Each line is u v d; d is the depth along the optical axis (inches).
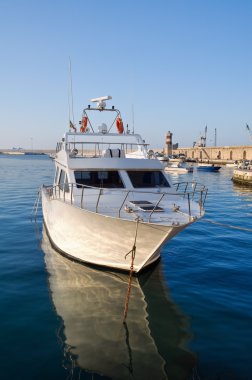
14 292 292.2
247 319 251.9
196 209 330.0
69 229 347.9
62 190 382.0
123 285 311.7
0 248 412.5
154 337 229.6
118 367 198.4
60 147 476.1
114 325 244.4
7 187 1100.5
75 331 235.0
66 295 288.8
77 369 195.8
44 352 210.8
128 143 452.4
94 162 371.2
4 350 212.1
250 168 1555.1
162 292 298.8
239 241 472.1
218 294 295.0
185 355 210.2
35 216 602.5
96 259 343.0
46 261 368.2
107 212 310.7
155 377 190.5
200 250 426.3
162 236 286.0
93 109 463.2
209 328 240.4
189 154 4047.7
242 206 792.9
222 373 194.2
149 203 337.1
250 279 330.3
